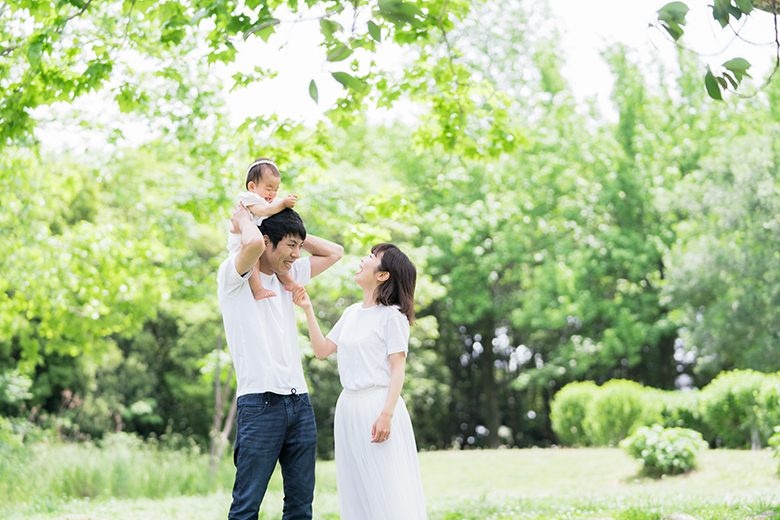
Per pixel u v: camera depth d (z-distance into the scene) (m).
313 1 4.16
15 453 9.91
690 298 16.44
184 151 9.20
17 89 5.02
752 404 10.68
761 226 14.99
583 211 19.42
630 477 9.30
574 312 19.05
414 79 6.37
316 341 3.57
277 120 5.96
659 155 19.89
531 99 21.31
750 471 8.50
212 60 5.19
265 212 3.27
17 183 9.11
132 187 11.09
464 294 21.22
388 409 3.30
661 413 12.57
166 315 18.45
